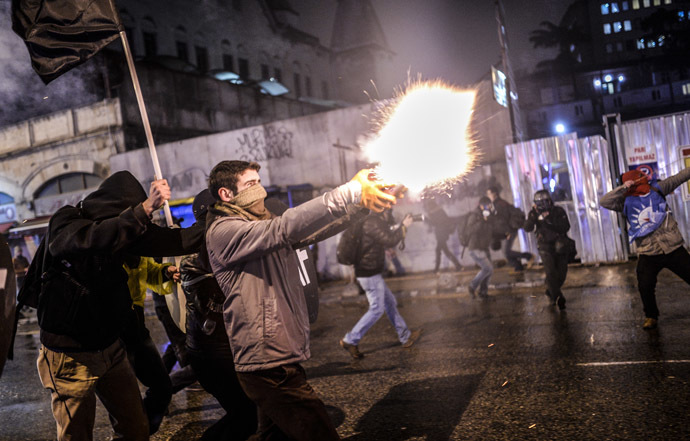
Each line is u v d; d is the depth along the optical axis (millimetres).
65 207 2953
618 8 77188
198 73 23625
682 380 4250
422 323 7945
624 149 11688
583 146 11945
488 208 10109
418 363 5719
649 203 5824
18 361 8297
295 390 2549
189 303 3213
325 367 6008
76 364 2953
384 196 2201
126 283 3154
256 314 2543
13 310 2762
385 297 6301
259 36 40031
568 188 12141
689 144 11289
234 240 2480
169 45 32625
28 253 16469
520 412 4020
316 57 46531
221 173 2723
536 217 7680
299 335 2631
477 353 5832
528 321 7156
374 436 3904
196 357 3172
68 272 2926
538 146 12344
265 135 16891
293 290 2660
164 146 18266
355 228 6117
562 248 7523
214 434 3105
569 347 5602
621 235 11664
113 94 20828
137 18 30641
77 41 4016
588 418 3758
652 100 67625
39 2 4027
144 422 3217
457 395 4562
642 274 5910
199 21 35031
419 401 4531
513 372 4992
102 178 20562
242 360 2572
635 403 3920
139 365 3732
